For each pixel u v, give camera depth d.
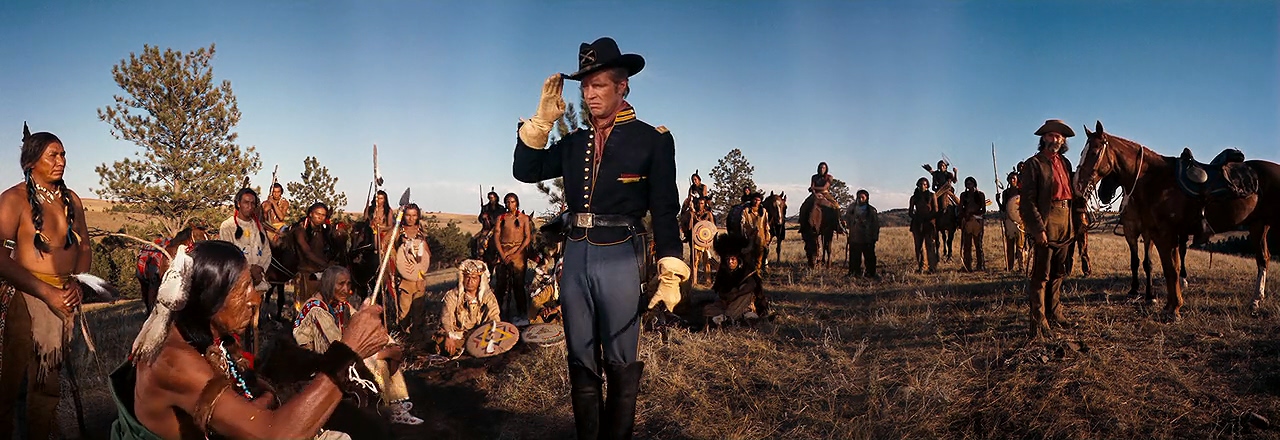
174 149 26.81
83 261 4.75
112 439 2.45
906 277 13.99
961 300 9.80
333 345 2.38
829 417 5.29
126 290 22.62
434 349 8.41
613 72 3.54
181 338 2.32
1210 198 7.34
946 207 15.65
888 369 6.41
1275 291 8.47
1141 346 6.30
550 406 5.98
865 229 14.74
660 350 7.41
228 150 27.95
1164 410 5.01
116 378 2.43
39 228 4.41
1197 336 6.46
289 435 2.25
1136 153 7.72
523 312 10.86
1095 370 5.72
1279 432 4.55
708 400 5.89
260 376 2.63
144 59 26.66
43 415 4.44
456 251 33.94
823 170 16.97
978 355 6.45
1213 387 5.26
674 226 3.57
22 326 4.38
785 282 14.28
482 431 5.55
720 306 9.12
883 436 5.03
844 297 11.79
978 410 5.30
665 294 3.48
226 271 2.36
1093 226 8.07
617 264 3.54
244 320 2.48
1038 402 5.27
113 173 25.97
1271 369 5.38
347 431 5.36
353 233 10.45
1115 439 4.69
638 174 3.56
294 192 27.39
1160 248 7.74
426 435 5.42
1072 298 8.93
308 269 9.36
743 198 15.99
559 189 14.38
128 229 25.50
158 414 2.26
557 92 3.60
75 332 8.09
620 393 3.60
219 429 2.23
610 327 3.57
